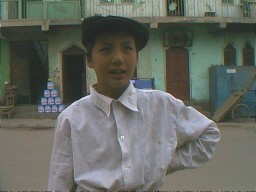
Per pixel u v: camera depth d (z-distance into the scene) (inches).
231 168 246.4
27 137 408.5
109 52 60.4
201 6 651.5
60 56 636.7
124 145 59.7
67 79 645.3
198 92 648.4
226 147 334.3
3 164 261.7
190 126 64.5
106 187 58.2
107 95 62.4
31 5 623.2
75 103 64.6
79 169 60.7
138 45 63.8
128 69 61.2
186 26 641.0
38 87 668.7
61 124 63.3
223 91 589.9
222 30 651.5
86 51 64.9
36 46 668.1
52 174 63.0
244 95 571.5
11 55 658.2
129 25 59.8
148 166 60.9
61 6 622.2
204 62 650.8
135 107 61.6
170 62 645.9
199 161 64.9
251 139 385.7
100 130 61.0
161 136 62.8
